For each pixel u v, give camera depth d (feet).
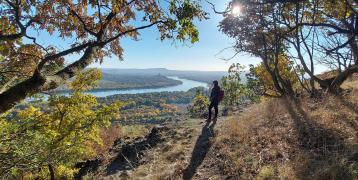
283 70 68.13
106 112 43.57
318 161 22.98
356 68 41.09
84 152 43.27
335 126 28.66
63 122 41.37
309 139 27.30
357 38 34.73
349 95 39.27
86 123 42.22
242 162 27.22
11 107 19.71
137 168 34.27
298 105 39.04
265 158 26.73
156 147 40.06
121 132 60.80
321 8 38.73
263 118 37.32
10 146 24.62
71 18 26.76
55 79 21.18
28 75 25.94
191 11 23.63
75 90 44.32
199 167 30.07
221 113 59.41
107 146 54.29
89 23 28.43
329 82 47.73
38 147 26.53
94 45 23.73
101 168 40.52
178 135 42.32
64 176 40.06
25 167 26.61
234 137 33.76
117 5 25.66
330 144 25.84
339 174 20.48
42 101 27.99
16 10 22.11
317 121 30.86
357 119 29.60
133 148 41.88
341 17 31.86
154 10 28.09
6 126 24.81
